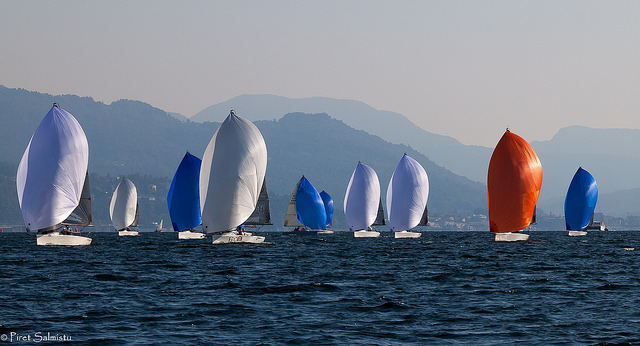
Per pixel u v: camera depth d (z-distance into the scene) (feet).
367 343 251.19
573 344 250.16
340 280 436.76
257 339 256.52
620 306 330.75
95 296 355.97
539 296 363.56
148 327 276.82
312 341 253.85
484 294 370.53
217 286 398.62
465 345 249.34
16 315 298.97
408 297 358.02
